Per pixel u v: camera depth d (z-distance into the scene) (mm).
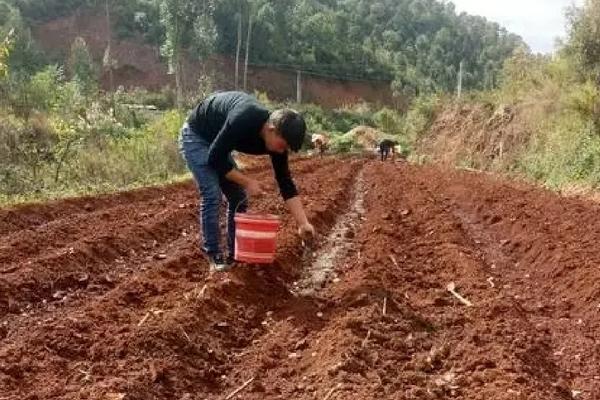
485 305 6859
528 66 32906
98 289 7320
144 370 5008
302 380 5098
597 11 23500
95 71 52719
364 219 13805
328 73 83188
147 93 59594
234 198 7457
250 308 6613
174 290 6906
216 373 5297
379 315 6301
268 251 7145
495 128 31328
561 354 6105
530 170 23906
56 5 73812
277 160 6738
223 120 6828
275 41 81438
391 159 40281
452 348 5832
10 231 9977
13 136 15383
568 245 9695
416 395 4805
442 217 13141
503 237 12156
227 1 77375
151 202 13562
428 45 105312
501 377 5070
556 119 24875
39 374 4926
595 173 18953
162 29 74688
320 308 6648
